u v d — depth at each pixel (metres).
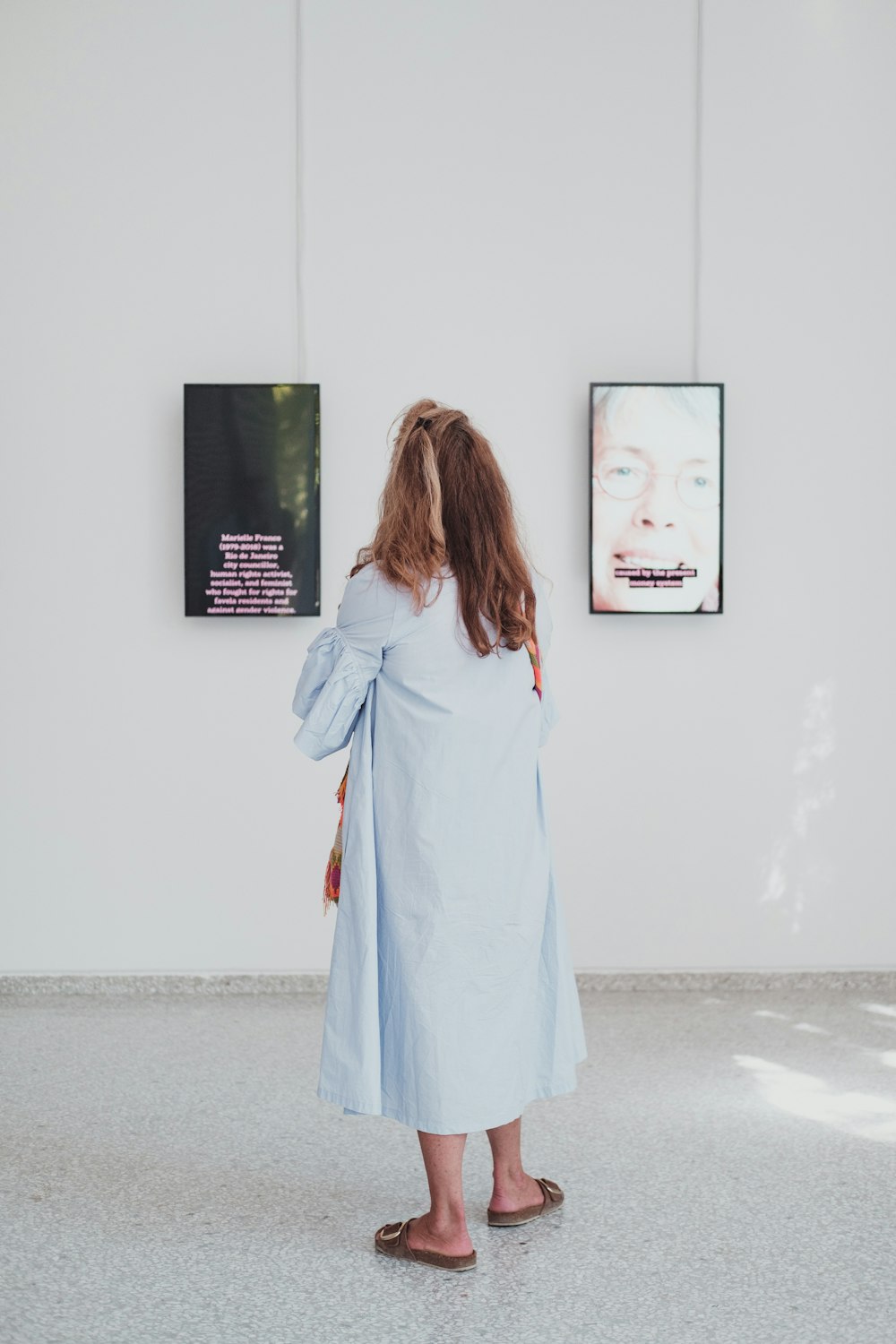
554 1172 2.52
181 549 3.88
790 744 3.92
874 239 3.88
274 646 3.89
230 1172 2.53
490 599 2.10
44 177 3.84
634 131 3.86
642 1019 3.59
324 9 3.83
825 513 3.90
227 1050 3.32
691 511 3.80
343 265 3.87
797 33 3.85
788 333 3.88
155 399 3.86
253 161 3.85
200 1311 1.98
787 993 3.88
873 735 3.92
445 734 2.07
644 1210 2.35
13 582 3.88
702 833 3.92
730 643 3.91
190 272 3.86
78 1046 3.36
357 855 2.11
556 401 3.88
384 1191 2.44
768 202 3.87
